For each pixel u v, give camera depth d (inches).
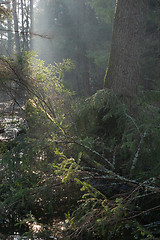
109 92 166.6
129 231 98.6
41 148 123.3
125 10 197.9
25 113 169.5
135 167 128.5
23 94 170.9
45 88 177.3
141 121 158.4
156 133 130.5
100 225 90.0
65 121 160.9
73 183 118.3
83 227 86.3
